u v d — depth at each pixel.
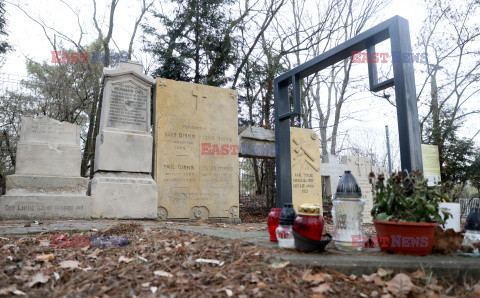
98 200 7.77
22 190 7.10
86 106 14.09
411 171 3.36
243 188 15.72
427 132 16.27
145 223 6.64
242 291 2.22
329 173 12.44
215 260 2.95
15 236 4.47
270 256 2.86
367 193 12.89
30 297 2.30
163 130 9.16
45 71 17.42
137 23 17.69
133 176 8.45
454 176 15.47
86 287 2.46
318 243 2.93
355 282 2.46
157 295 2.22
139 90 9.00
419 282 2.49
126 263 3.16
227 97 10.27
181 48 14.55
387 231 3.02
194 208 9.23
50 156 7.55
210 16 14.78
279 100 5.47
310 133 11.80
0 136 11.98
